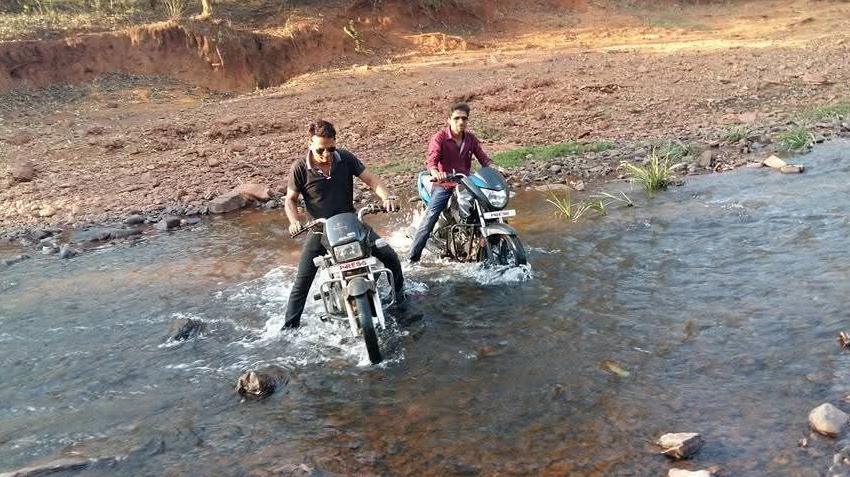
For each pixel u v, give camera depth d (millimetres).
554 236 7719
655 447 3699
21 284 7527
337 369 5004
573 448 3764
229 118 16594
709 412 3977
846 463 3387
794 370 4340
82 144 15062
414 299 6254
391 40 26938
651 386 4340
